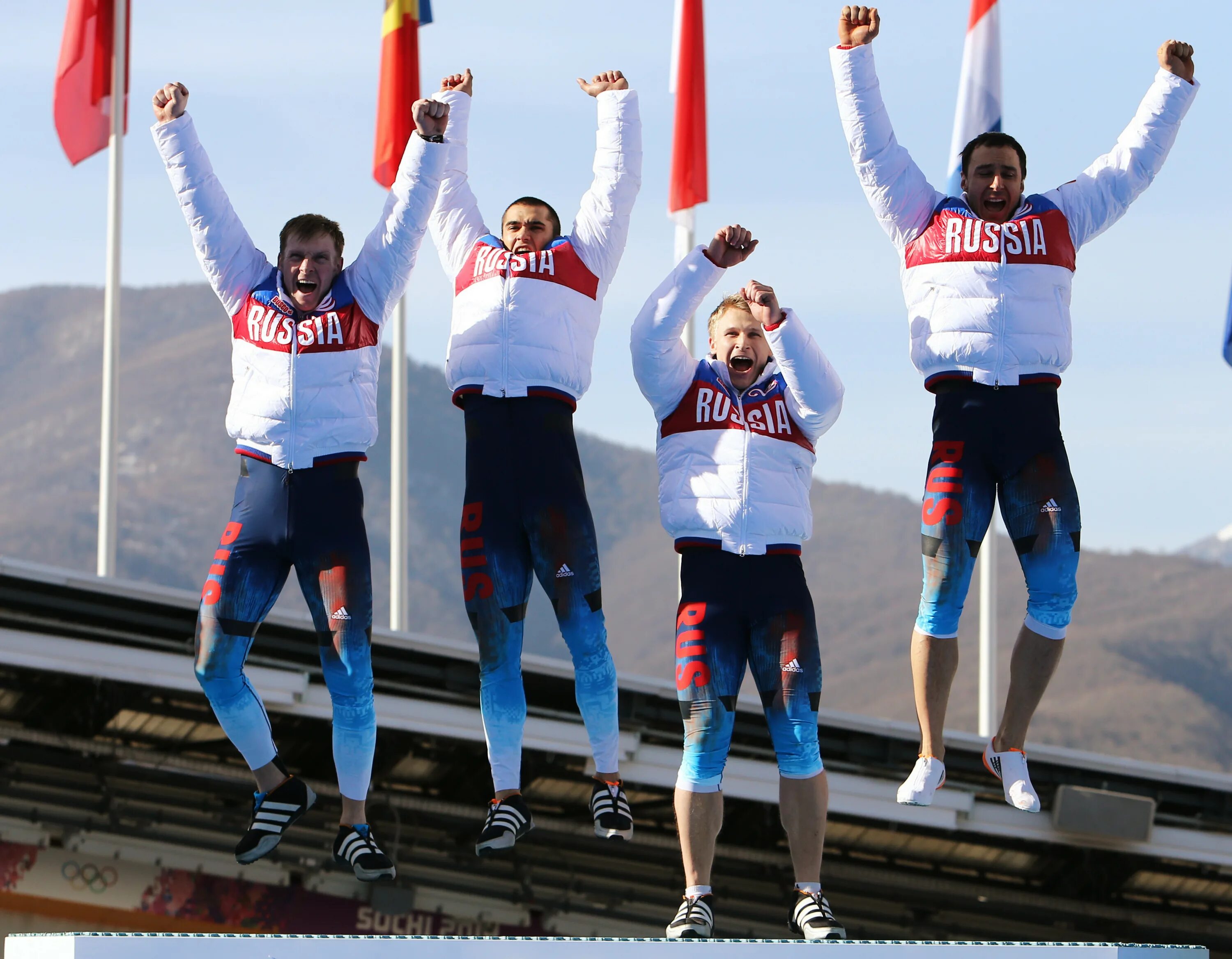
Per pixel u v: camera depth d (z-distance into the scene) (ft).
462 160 36.65
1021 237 34.04
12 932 50.75
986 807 51.72
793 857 33.37
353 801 33.17
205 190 34.17
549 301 34.63
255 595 32.86
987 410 33.83
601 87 36.19
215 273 34.17
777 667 33.50
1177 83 34.65
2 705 51.08
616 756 34.50
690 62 74.33
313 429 32.99
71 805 51.47
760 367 35.50
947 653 33.91
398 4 69.26
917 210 34.83
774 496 34.14
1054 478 33.58
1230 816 53.31
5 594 45.75
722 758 33.30
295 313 33.55
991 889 58.08
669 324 34.40
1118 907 58.34
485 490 34.19
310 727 52.75
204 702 51.67
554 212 35.76
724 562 33.94
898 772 51.57
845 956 23.88
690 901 32.76
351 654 32.71
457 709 49.49
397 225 33.27
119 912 52.06
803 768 33.30
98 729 51.96
